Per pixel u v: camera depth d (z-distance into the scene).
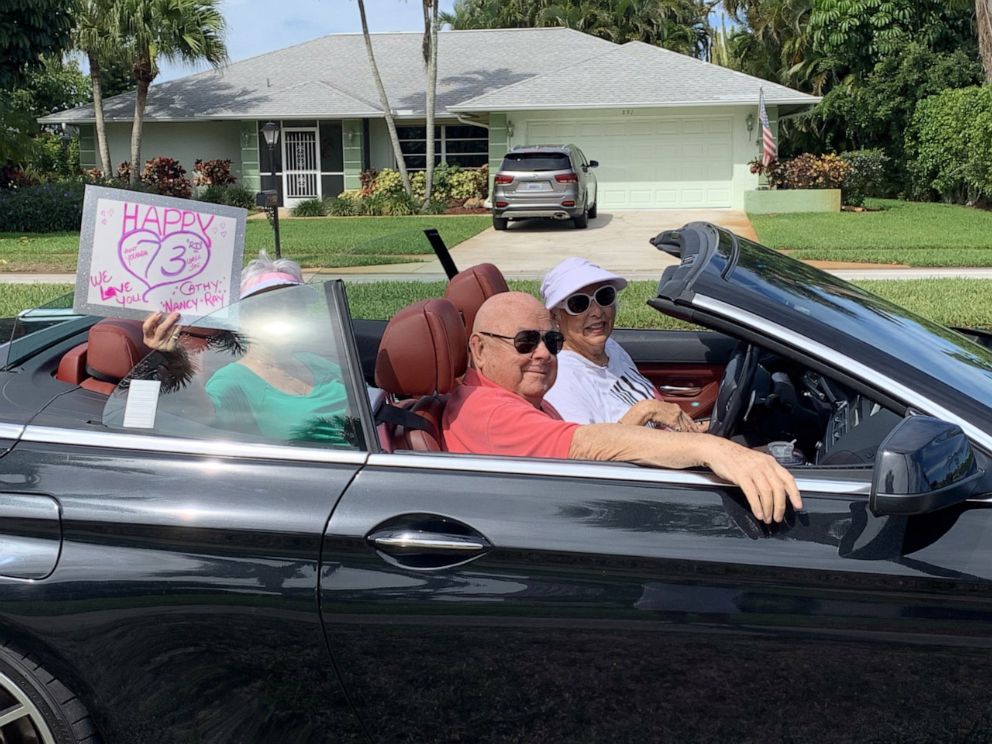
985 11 18.36
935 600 2.03
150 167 26.20
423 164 27.98
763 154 23.23
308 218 23.86
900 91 27.86
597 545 2.11
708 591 2.08
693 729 2.14
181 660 2.19
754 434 3.13
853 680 2.07
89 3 24.91
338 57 31.61
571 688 2.14
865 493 2.14
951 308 9.35
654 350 4.10
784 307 2.38
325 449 2.29
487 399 2.68
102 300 2.55
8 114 22.00
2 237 19.67
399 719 2.21
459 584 2.13
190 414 2.38
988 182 22.48
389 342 2.67
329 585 2.15
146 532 2.20
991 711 2.05
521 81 26.44
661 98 23.41
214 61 26.17
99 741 2.25
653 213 23.73
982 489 2.10
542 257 14.58
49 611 2.17
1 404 2.53
